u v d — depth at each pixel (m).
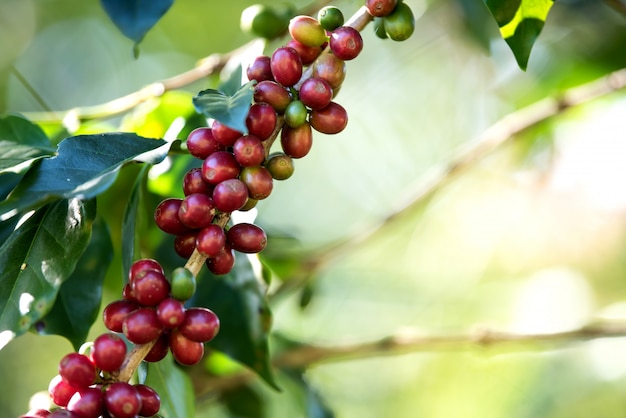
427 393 1.98
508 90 1.59
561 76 1.45
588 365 1.91
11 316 0.84
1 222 0.88
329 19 0.86
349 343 1.15
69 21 2.38
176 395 0.94
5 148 0.92
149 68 2.37
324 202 2.10
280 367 1.15
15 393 2.05
